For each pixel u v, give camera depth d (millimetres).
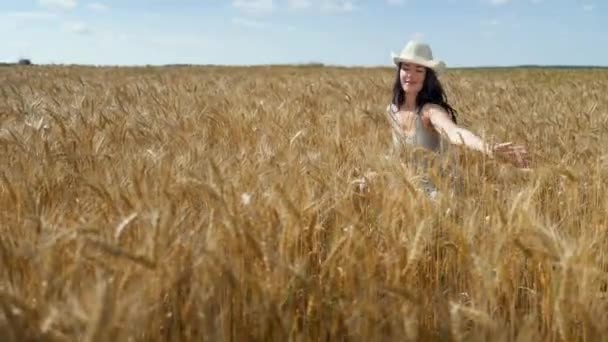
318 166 3945
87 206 3270
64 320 1825
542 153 5164
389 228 2861
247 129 6156
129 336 1903
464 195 3883
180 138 5422
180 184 3230
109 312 1753
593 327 2166
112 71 33688
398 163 3590
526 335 2066
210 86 16453
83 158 4684
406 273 2604
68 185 3855
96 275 2061
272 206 2803
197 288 2203
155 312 2178
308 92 13234
